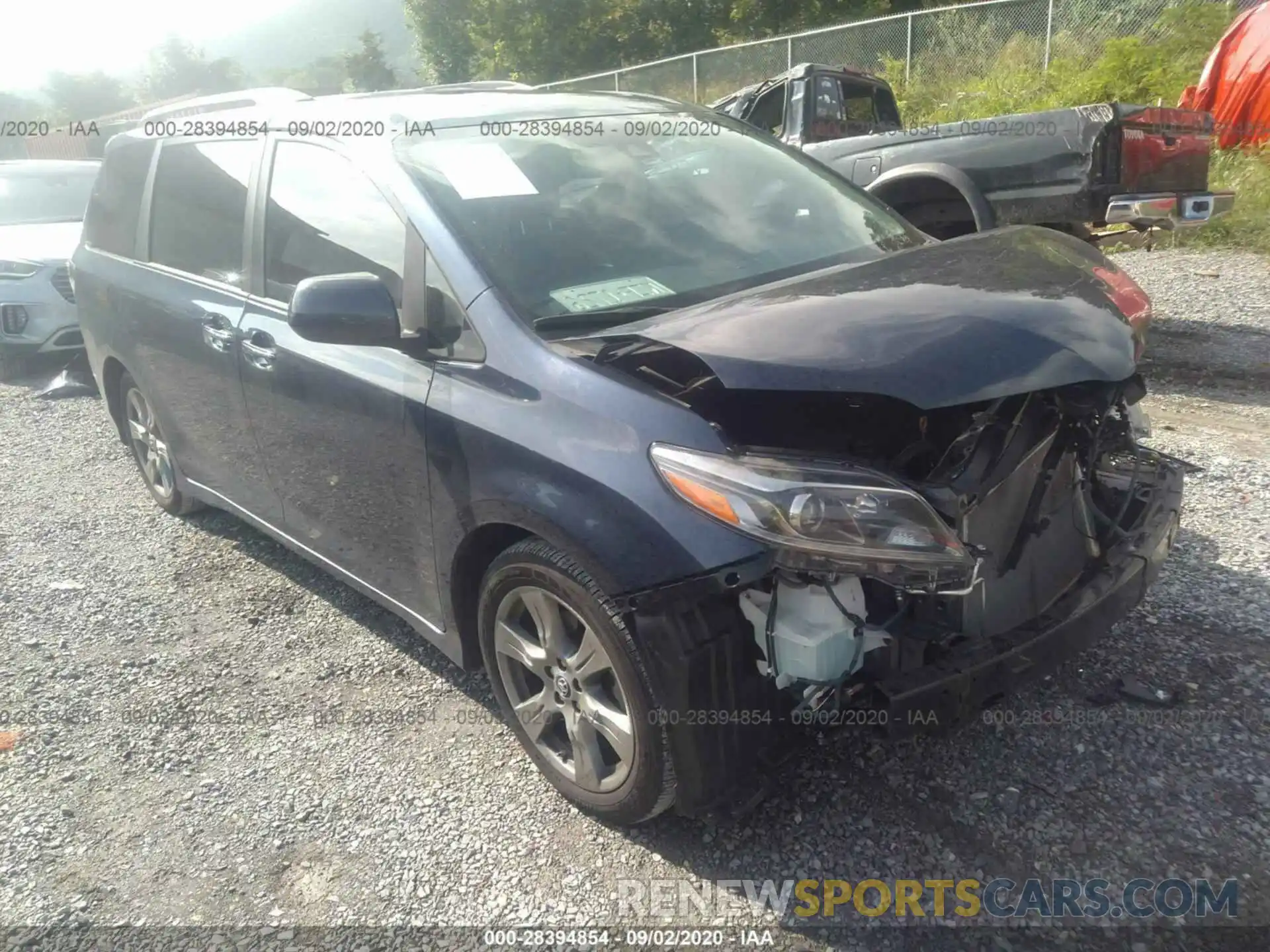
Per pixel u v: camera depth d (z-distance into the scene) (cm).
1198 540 392
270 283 360
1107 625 260
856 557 212
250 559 460
